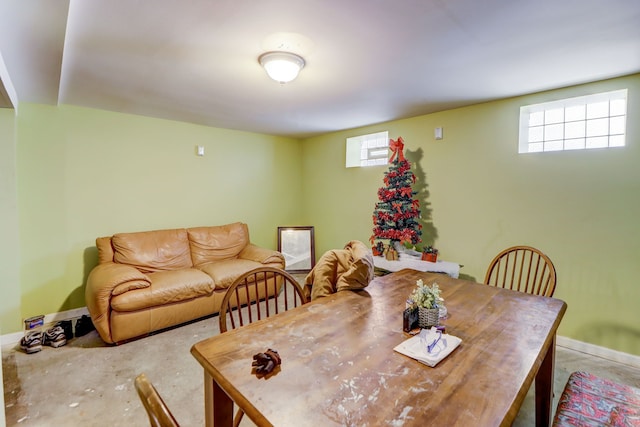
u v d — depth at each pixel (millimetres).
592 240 2422
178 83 2422
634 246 2258
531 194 2703
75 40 1739
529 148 2814
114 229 3320
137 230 3479
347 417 788
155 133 3568
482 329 1295
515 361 1052
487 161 2949
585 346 2469
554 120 2686
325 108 3131
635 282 2264
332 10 1446
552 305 1577
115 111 3258
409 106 3064
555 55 1925
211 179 4066
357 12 1463
